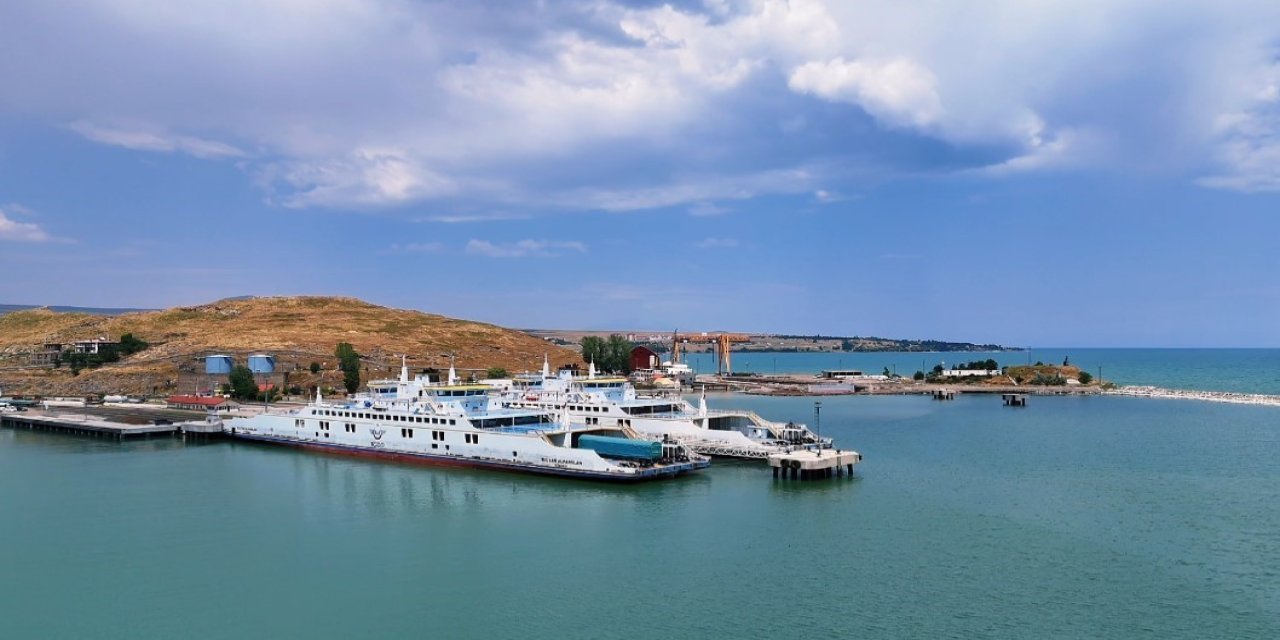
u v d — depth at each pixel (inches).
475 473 4436.5
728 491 3954.2
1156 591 2613.2
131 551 3065.9
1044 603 2518.5
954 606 2495.1
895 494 3897.6
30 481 4335.6
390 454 4928.6
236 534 3275.1
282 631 2346.2
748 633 2304.4
